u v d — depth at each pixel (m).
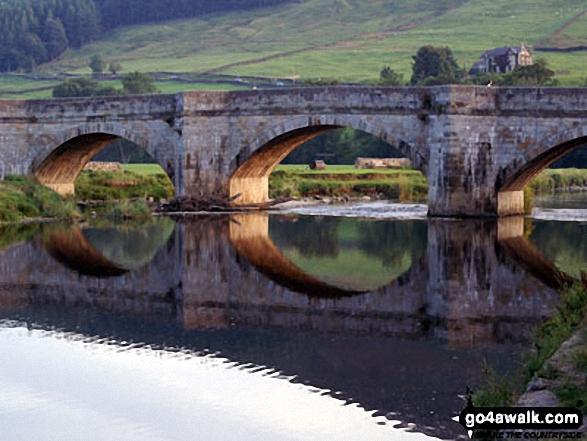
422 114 62.62
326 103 65.12
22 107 74.69
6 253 48.91
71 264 45.53
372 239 53.66
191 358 27.94
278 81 174.38
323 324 32.19
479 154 61.53
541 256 46.22
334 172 90.69
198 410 23.33
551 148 60.12
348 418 22.31
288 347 28.91
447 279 40.34
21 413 23.48
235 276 41.91
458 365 26.44
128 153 135.62
